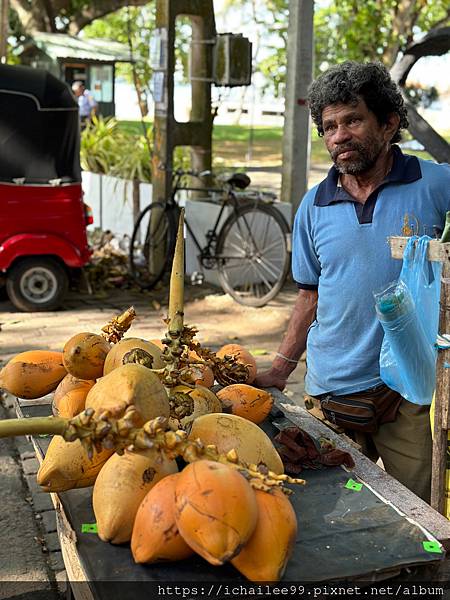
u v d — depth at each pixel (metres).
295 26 8.33
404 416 2.69
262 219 8.34
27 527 3.67
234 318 7.36
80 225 7.31
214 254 8.15
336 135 2.54
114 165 11.65
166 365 1.85
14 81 6.80
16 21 16.14
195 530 1.44
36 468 4.25
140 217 8.62
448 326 2.24
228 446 1.74
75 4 16.12
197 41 8.72
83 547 1.65
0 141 6.84
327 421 2.82
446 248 2.24
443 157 7.75
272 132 26.70
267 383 2.86
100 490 1.64
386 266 2.64
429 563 1.62
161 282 8.62
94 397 1.63
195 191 9.13
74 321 7.18
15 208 7.03
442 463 2.31
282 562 1.48
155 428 1.52
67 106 6.97
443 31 7.69
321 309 2.80
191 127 8.77
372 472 2.05
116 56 15.95
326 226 2.74
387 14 13.04
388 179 2.63
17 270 7.29
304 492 1.92
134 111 27.58
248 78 8.61
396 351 2.43
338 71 2.52
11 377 2.19
